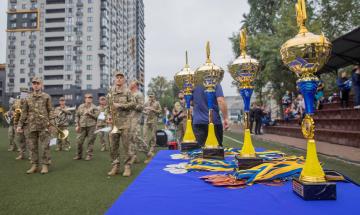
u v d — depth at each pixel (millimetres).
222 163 3529
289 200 2115
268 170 2787
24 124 7305
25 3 93875
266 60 22250
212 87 4371
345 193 2270
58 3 91750
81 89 89688
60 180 5840
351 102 16109
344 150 9578
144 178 2896
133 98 6113
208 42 4629
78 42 90500
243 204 2018
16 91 93875
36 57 93188
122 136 6188
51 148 12406
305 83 2512
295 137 15828
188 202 2066
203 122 5191
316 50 2488
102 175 6348
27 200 4367
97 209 3904
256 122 19922
